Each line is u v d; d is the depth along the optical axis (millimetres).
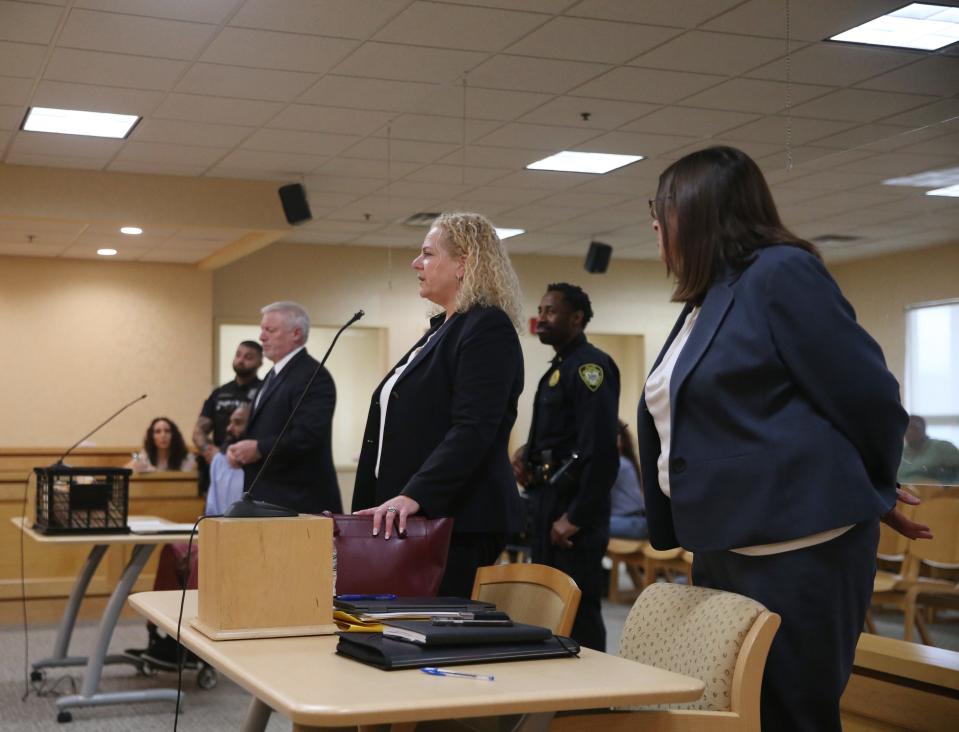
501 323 2596
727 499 1845
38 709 4578
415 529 2219
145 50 5508
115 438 10320
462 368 2557
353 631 1804
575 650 1690
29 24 5145
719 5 4941
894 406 1800
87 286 10328
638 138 7207
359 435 12484
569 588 2143
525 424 12227
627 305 12562
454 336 2631
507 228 10570
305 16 5062
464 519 2535
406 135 7125
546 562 3805
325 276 11555
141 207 8141
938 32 5344
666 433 2027
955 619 2924
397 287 11812
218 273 11203
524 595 2299
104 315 10344
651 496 2107
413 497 2387
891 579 3174
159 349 10484
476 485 2561
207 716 4469
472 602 1996
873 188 4074
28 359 10117
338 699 1374
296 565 1840
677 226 2008
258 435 4398
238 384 8148
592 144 7371
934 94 6258
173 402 10492
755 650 1707
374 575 2162
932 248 3479
